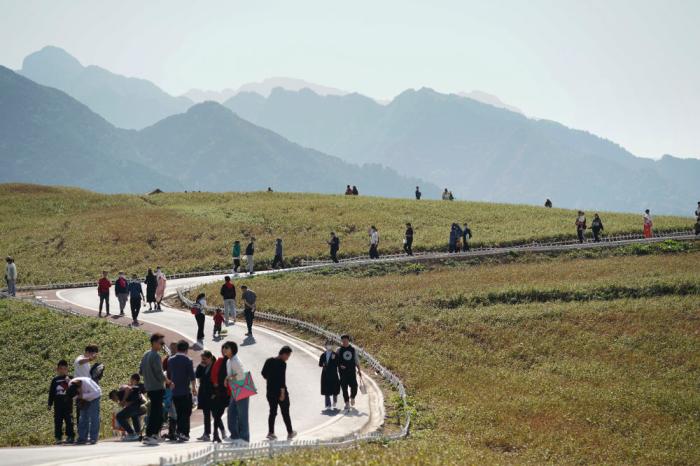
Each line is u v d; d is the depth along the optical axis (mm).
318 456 25078
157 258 110875
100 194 167375
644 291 75312
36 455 25109
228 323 64375
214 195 162750
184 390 29156
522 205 148875
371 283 81938
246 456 25109
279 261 99562
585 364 56312
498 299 74250
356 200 148125
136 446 27844
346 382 38062
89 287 95250
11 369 57344
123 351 54719
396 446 29797
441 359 54750
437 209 137875
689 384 52406
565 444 37281
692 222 124188
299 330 60906
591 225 115375
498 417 41031
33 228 128125
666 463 36500
